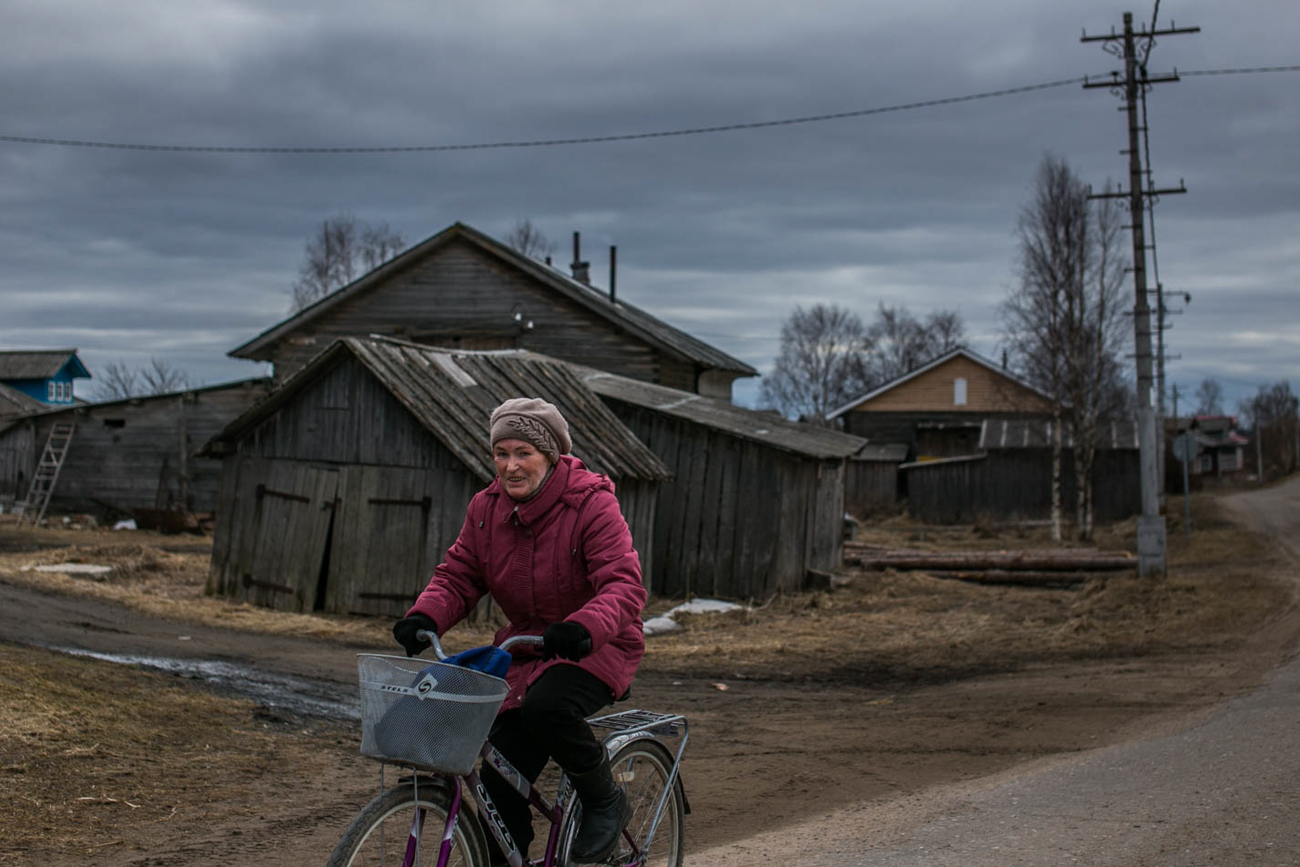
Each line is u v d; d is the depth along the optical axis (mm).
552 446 3545
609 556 3486
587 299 26297
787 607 17344
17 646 9086
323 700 8680
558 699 3355
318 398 15305
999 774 6898
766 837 5375
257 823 5340
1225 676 10883
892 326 87625
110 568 17062
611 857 3809
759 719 9016
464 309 27375
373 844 3072
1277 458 109000
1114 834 5051
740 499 18672
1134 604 16797
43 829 4934
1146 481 19453
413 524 14391
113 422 28109
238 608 14539
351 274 54781
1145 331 19594
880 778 6855
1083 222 33656
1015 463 41656
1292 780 5965
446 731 2990
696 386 29766
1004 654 13055
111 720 6938
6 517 27719
